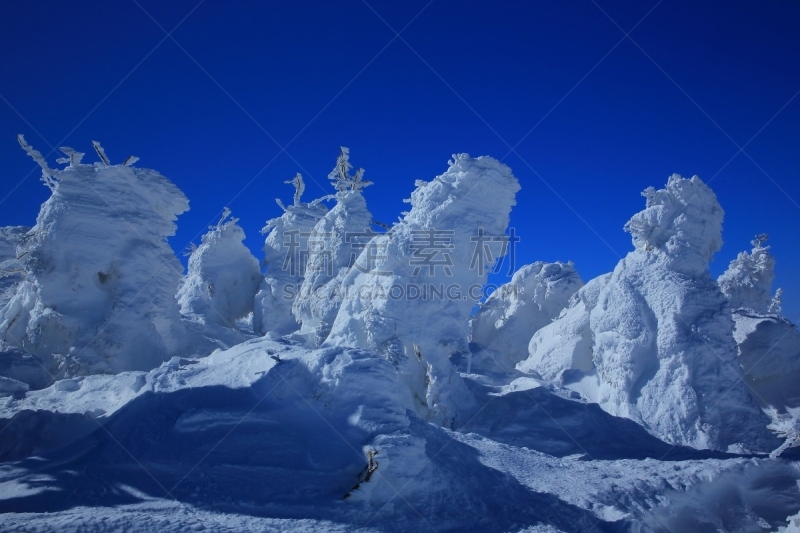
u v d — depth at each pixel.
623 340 22.16
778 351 25.00
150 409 14.55
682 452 18.33
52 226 22.59
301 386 14.93
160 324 24.66
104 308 23.17
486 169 21.45
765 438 19.39
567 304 38.03
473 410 20.30
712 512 14.62
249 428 13.47
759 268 37.81
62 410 16.33
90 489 11.20
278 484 11.62
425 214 21.12
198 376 16.88
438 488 12.12
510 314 39.38
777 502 15.91
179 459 12.37
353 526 10.42
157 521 9.64
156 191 25.31
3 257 37.25
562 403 20.95
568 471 15.37
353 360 14.63
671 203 23.47
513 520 11.46
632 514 12.77
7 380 18.89
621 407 21.45
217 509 10.59
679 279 22.11
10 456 13.27
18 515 9.69
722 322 21.36
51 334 22.39
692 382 20.52
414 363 20.45
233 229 39.53
